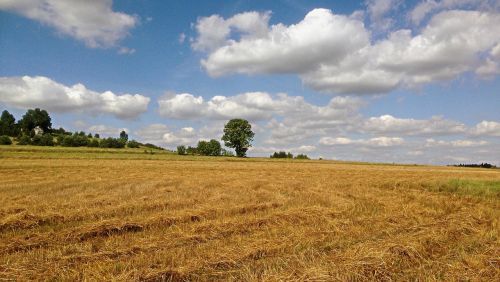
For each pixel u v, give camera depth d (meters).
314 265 7.69
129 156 68.62
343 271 7.34
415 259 8.27
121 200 16.31
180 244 9.66
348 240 9.84
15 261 8.39
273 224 12.01
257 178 29.95
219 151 106.06
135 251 9.03
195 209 13.90
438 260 8.29
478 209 14.82
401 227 11.46
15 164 41.72
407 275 7.46
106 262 8.17
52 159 54.03
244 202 16.23
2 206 14.20
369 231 10.94
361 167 58.88
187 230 10.93
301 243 9.41
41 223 12.28
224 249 8.93
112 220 11.73
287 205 15.62
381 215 13.34
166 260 8.28
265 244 9.23
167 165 48.03
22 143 102.56
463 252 8.72
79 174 31.72
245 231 11.21
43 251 9.08
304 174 37.16
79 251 9.05
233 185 23.58
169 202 15.68
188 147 104.25
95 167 40.88
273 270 7.49
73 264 8.10
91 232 10.78
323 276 7.03
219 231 10.91
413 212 14.16
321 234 10.27
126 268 7.77
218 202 16.19
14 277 7.36
